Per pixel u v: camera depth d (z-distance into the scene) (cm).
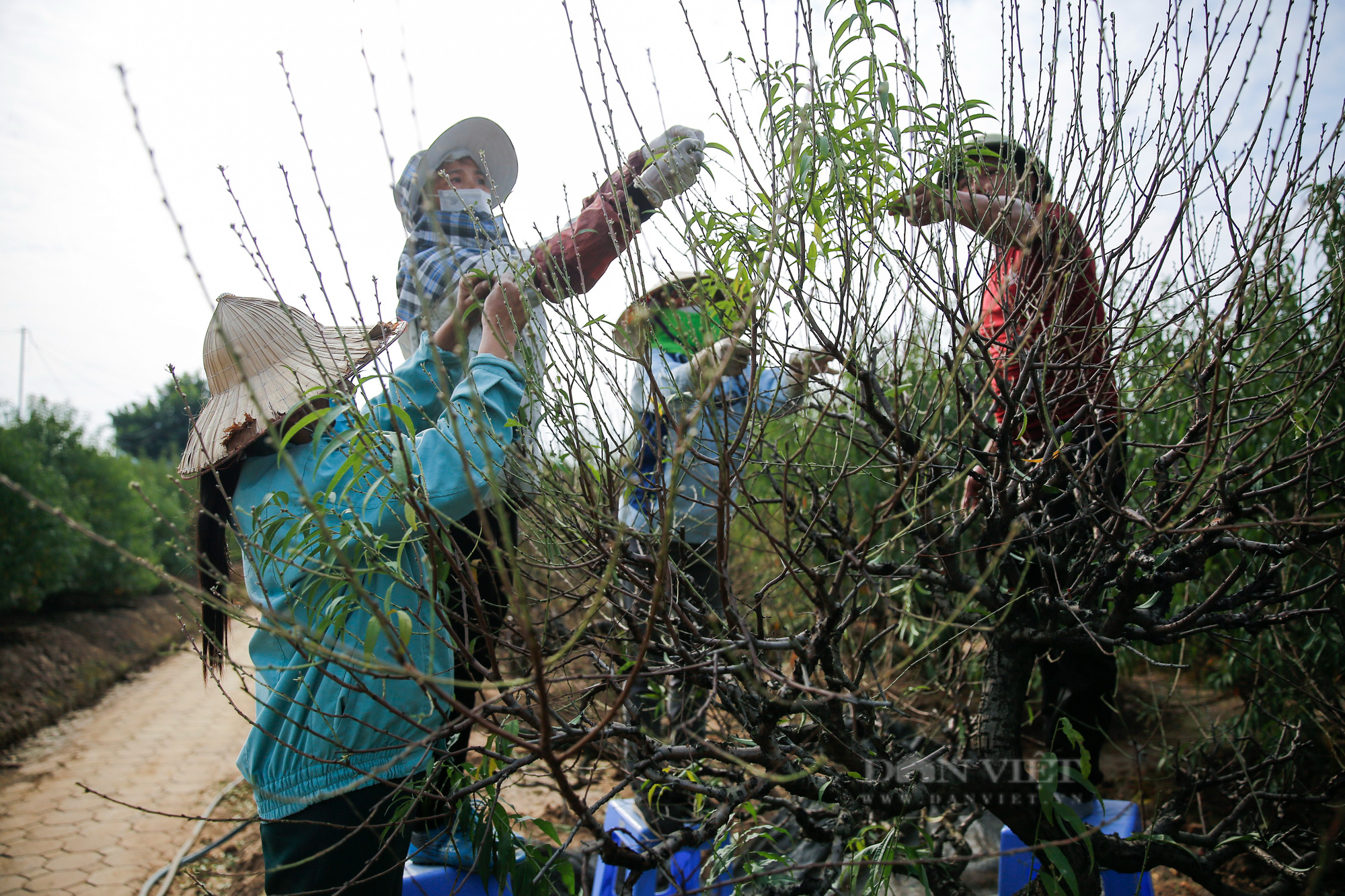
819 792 172
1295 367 177
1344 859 185
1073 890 151
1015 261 185
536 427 168
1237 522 175
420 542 160
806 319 159
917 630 214
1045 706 229
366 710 160
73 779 535
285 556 161
